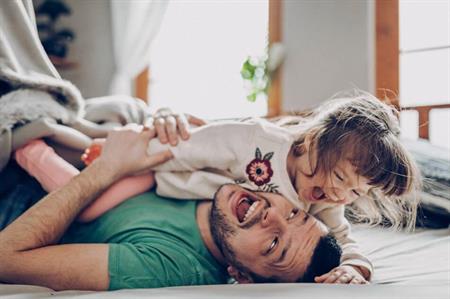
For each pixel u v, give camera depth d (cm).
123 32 317
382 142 83
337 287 67
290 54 295
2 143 101
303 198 87
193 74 322
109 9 330
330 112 89
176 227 86
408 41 269
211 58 317
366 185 83
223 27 314
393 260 101
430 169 134
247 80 300
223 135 92
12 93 109
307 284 70
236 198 85
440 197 130
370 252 106
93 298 64
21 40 129
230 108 310
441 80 261
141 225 85
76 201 84
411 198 88
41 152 102
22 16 129
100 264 76
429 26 264
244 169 90
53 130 106
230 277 88
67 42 334
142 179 94
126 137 94
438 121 250
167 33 327
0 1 125
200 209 89
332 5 285
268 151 89
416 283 80
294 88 293
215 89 316
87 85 330
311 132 88
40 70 130
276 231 80
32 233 78
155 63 332
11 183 106
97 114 129
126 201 92
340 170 83
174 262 81
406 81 268
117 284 76
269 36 300
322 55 287
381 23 269
